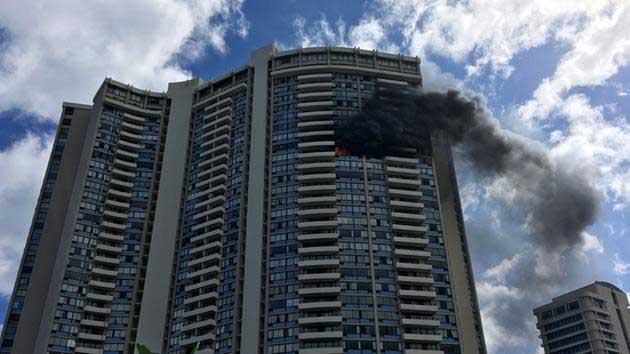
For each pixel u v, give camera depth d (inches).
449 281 4751.5
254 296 4648.1
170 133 6092.5
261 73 6008.9
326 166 5191.9
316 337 4323.3
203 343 4667.8
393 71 5989.2
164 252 5305.1
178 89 6441.9
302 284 4638.3
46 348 4677.7
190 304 4906.5
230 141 5743.1
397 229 4909.0
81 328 4891.7
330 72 5895.7
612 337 7377.0
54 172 6067.9
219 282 4909.0
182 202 5605.3
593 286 7780.5
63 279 5007.4
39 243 5605.3
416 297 4594.0
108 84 6210.6
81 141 6210.6
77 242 5226.4
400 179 5196.9
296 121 5570.9
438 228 5009.8
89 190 5531.5
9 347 5068.9
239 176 5413.4
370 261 4736.7
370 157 5310.0
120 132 5999.0
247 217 5093.5
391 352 4345.5
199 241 5221.5
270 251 4859.7
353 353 4313.5
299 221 4950.8
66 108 6446.9
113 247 5329.7
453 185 5615.2
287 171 5260.8
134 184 5777.6
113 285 5162.4
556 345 7608.3
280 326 4480.8
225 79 6269.7
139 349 1588.3
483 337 4869.6
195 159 5841.5
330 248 4722.0
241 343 4471.0
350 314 4480.8
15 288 5364.2
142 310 5004.9
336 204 5004.9
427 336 4397.1
